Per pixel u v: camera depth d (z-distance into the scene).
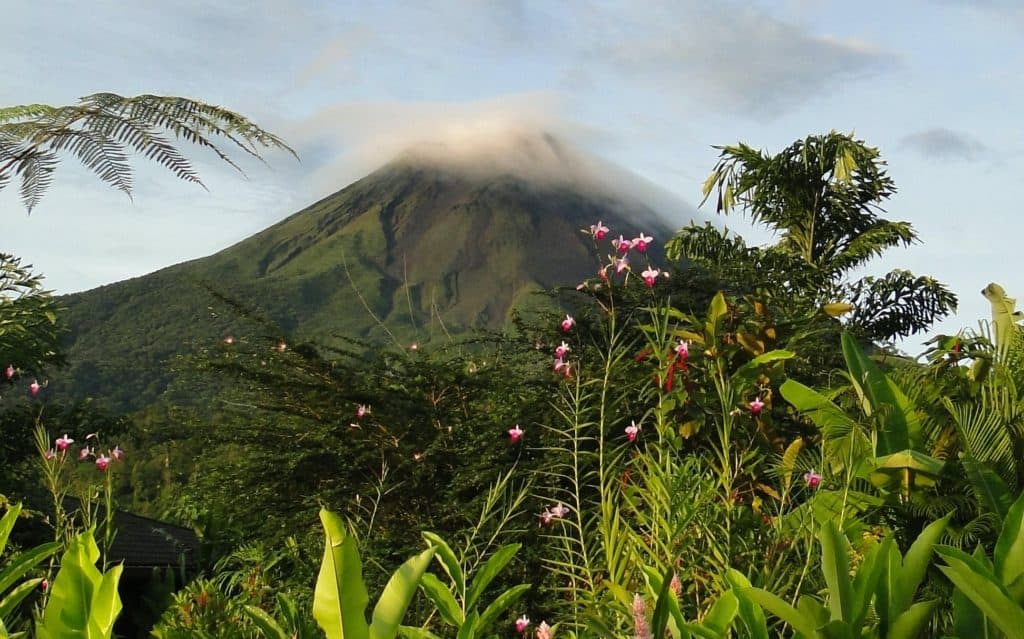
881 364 7.02
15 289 10.14
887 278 17.39
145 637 6.05
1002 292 6.29
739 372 5.34
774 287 10.80
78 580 2.39
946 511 4.15
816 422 4.57
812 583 3.20
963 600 2.51
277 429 9.94
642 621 1.98
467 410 9.46
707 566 3.35
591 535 3.79
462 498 8.02
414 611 3.79
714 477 4.04
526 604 4.94
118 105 2.79
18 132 2.72
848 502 3.95
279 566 5.12
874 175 17.34
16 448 9.18
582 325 7.75
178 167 2.81
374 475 8.71
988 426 4.71
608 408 4.21
